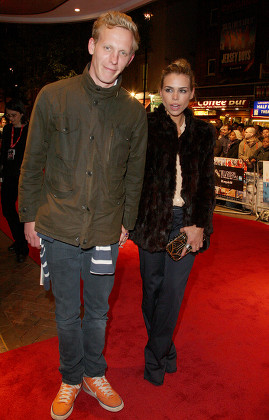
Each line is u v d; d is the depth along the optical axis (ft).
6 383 8.16
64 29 62.75
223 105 59.67
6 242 17.56
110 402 7.54
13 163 14.20
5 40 63.72
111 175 6.67
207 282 13.89
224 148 30.19
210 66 66.03
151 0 33.71
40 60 63.00
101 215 6.73
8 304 11.73
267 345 10.05
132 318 11.13
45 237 6.79
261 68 57.67
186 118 7.62
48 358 9.08
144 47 66.23
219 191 27.25
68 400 7.39
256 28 57.82
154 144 7.51
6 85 69.82
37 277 13.79
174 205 7.75
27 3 37.50
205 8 65.16
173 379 8.58
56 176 6.53
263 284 13.88
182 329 10.64
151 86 69.97
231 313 11.65
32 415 7.32
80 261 7.11
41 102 6.23
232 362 9.27
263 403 7.93
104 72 6.02
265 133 25.02
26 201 6.73
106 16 5.93
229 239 19.45
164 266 7.92
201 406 7.77
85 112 6.30
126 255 16.53
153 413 7.55
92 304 7.41
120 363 9.07
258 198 24.31
